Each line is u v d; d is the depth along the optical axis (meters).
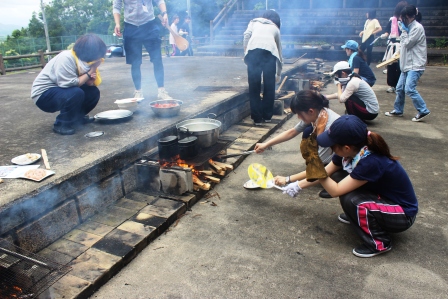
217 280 2.31
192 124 4.01
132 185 3.37
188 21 16.36
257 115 5.27
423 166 4.01
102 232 2.73
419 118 5.61
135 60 4.89
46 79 3.56
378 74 10.23
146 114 4.35
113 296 2.19
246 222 2.98
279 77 5.36
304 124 3.33
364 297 2.14
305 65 9.07
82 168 2.76
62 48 29.47
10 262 1.96
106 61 12.43
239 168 4.06
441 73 10.03
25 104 5.27
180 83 6.67
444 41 13.52
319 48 13.16
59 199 2.59
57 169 2.74
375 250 2.50
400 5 5.56
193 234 2.82
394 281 2.27
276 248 2.63
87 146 3.25
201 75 7.68
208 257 2.54
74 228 2.78
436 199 3.27
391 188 2.45
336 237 2.76
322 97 3.02
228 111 5.22
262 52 4.86
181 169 3.21
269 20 4.98
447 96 7.29
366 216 2.45
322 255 2.54
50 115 4.51
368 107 5.17
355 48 5.79
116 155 3.09
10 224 2.25
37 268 2.00
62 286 2.16
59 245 2.57
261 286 2.25
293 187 2.82
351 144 2.38
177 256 2.56
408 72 5.46
